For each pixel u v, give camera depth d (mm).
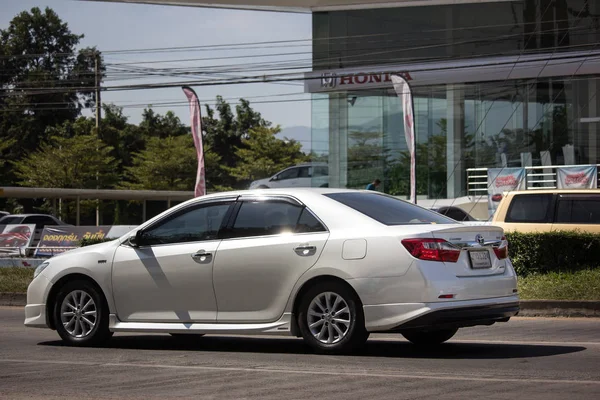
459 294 9656
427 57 43594
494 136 42188
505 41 42188
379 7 44125
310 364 9391
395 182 44125
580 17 40750
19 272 23719
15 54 87562
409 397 7352
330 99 45562
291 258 10203
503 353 10219
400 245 9664
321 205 10367
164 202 82188
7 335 13211
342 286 9906
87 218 80688
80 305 11602
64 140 70875
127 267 11242
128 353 10766
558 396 7316
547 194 19625
